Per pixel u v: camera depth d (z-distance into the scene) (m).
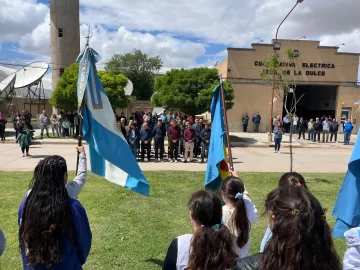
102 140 4.02
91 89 3.97
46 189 2.23
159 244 4.85
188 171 10.65
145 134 13.07
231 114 27.83
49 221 2.16
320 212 1.55
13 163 11.85
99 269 4.07
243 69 27.47
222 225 2.00
